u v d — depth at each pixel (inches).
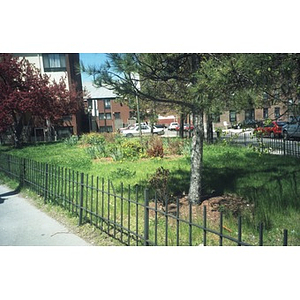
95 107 1934.1
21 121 1078.4
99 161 592.7
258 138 239.0
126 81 267.6
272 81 205.0
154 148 617.3
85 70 253.4
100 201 302.7
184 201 298.5
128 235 207.0
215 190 329.1
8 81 1060.5
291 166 453.4
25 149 933.8
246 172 413.1
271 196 297.1
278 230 226.5
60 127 1402.6
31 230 249.4
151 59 260.7
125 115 2016.5
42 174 344.2
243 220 242.2
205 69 214.7
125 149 618.8
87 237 230.4
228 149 666.8
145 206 193.5
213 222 244.2
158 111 995.3
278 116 219.5
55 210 293.0
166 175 325.1
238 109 222.5
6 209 308.8
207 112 221.3
